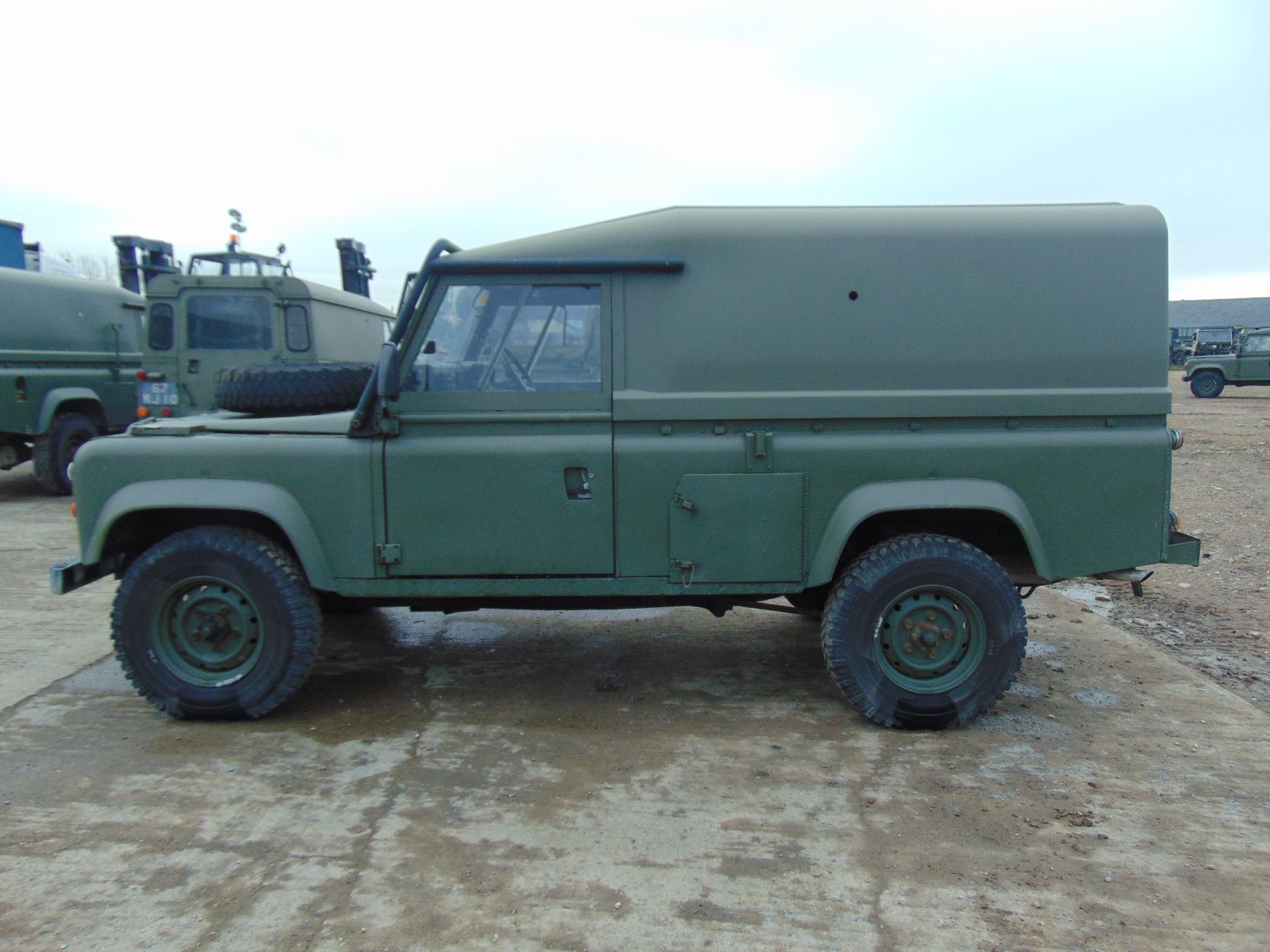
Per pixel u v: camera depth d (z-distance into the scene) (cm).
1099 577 377
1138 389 364
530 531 371
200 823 299
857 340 365
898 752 353
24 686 422
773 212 368
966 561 360
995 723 379
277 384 377
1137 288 364
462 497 369
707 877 270
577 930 245
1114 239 363
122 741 362
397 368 358
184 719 382
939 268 363
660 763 345
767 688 423
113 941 239
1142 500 368
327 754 351
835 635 363
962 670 369
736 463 367
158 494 365
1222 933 243
